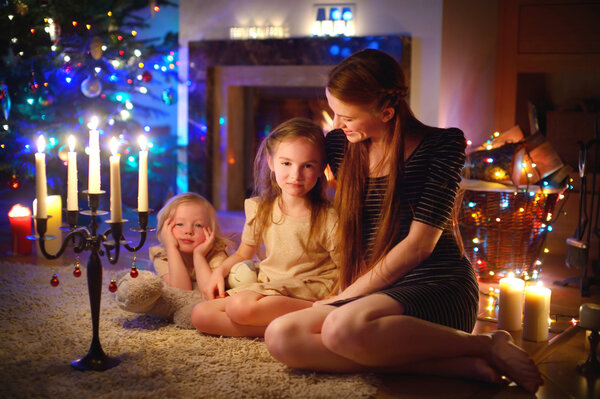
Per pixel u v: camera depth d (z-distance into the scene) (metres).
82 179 3.68
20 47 3.45
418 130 1.92
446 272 1.89
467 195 2.96
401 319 1.72
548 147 3.09
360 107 1.80
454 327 1.83
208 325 2.11
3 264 3.07
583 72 3.86
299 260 2.15
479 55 4.00
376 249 1.91
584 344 2.20
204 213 2.51
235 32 4.24
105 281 2.76
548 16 3.89
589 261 3.49
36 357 1.93
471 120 3.99
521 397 1.74
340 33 4.02
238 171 4.61
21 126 3.51
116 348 2.00
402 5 3.88
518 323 2.33
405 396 1.72
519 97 4.05
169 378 1.78
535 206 2.91
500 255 2.99
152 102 4.67
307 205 2.17
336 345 1.73
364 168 1.97
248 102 4.58
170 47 4.32
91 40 3.62
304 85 4.22
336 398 1.67
